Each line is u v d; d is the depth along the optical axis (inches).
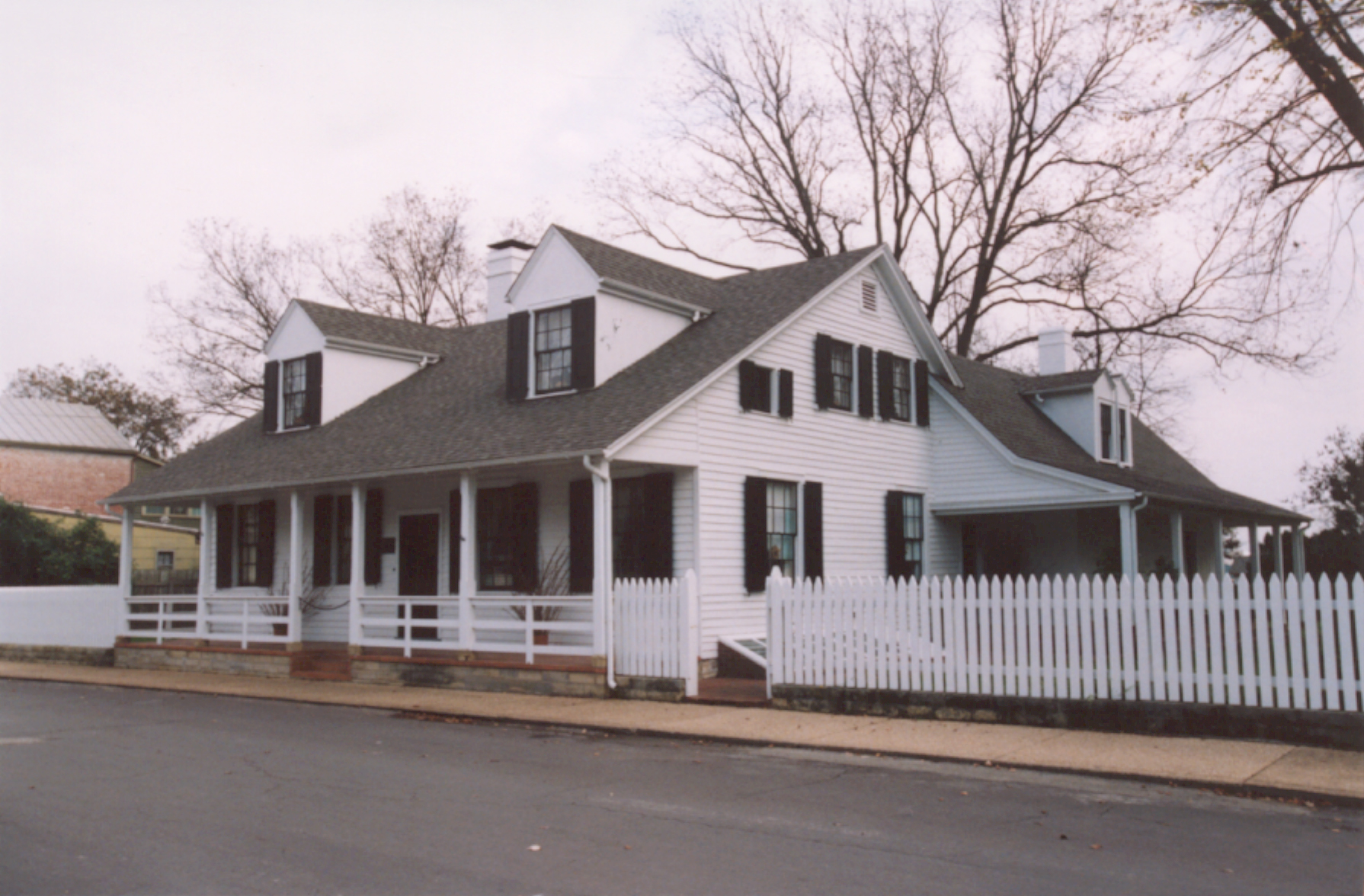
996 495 848.3
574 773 376.2
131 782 362.3
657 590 567.2
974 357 1510.8
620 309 717.9
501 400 750.5
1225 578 411.8
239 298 1551.4
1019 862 252.8
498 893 229.9
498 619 729.0
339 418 867.4
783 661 522.0
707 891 230.8
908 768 380.5
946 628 477.1
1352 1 497.7
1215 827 287.6
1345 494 1290.6
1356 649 389.4
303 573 860.6
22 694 684.7
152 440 2293.3
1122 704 427.5
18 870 251.6
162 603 861.8
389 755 418.6
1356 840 273.3
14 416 1614.2
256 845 273.1
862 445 804.0
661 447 620.7
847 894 228.4
